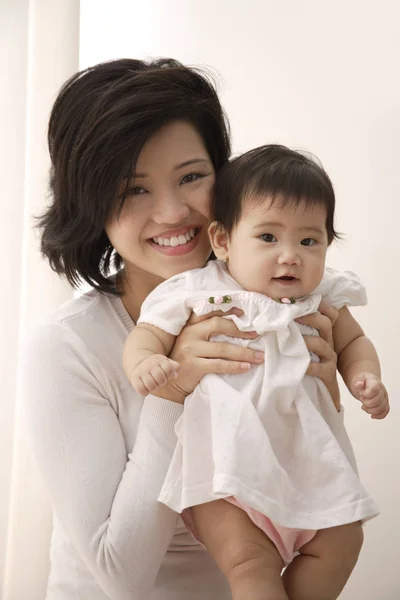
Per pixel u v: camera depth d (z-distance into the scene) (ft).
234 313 3.69
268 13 7.30
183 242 3.99
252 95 7.34
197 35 7.51
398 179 6.75
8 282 6.87
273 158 3.76
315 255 3.67
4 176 6.90
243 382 3.57
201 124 4.04
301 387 3.55
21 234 6.90
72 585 4.06
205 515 3.47
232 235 3.77
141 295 4.21
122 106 3.73
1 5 6.99
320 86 7.09
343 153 6.98
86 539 3.66
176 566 3.94
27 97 6.98
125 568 3.57
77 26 7.12
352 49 6.97
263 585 3.29
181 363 3.65
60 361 3.91
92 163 3.82
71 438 3.80
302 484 3.51
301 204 3.61
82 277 4.29
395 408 6.66
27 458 6.79
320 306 3.84
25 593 6.79
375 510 3.43
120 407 4.00
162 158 3.83
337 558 3.43
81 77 3.92
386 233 6.79
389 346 6.73
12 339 6.87
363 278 6.86
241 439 3.37
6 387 6.86
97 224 3.98
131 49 7.63
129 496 3.62
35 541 6.81
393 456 6.64
